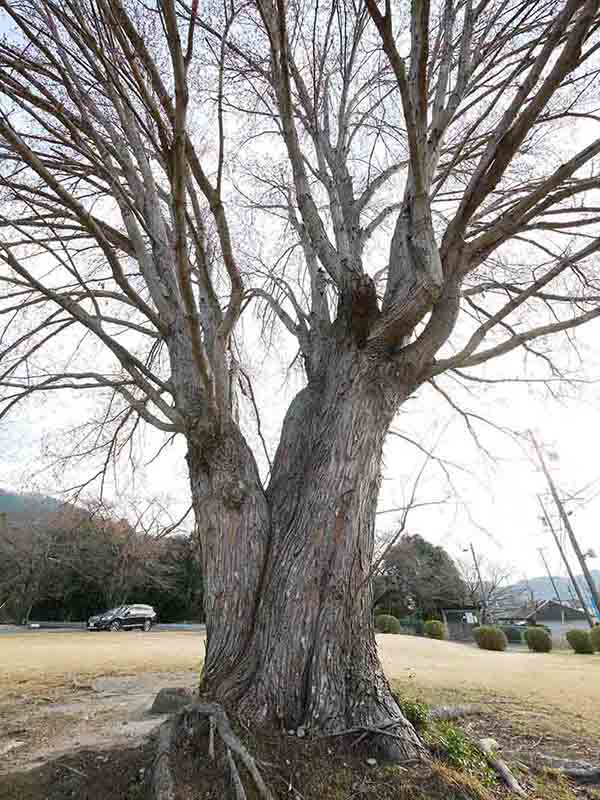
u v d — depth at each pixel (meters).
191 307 3.10
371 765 2.98
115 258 3.88
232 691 3.26
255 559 3.82
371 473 3.98
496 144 3.81
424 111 3.37
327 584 3.56
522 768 3.95
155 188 5.49
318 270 5.98
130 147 5.72
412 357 4.25
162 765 2.83
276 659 3.30
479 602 35.41
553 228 5.30
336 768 2.90
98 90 5.47
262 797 2.60
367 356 4.26
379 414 4.12
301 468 4.34
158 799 2.59
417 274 3.93
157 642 15.66
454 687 7.64
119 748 3.59
